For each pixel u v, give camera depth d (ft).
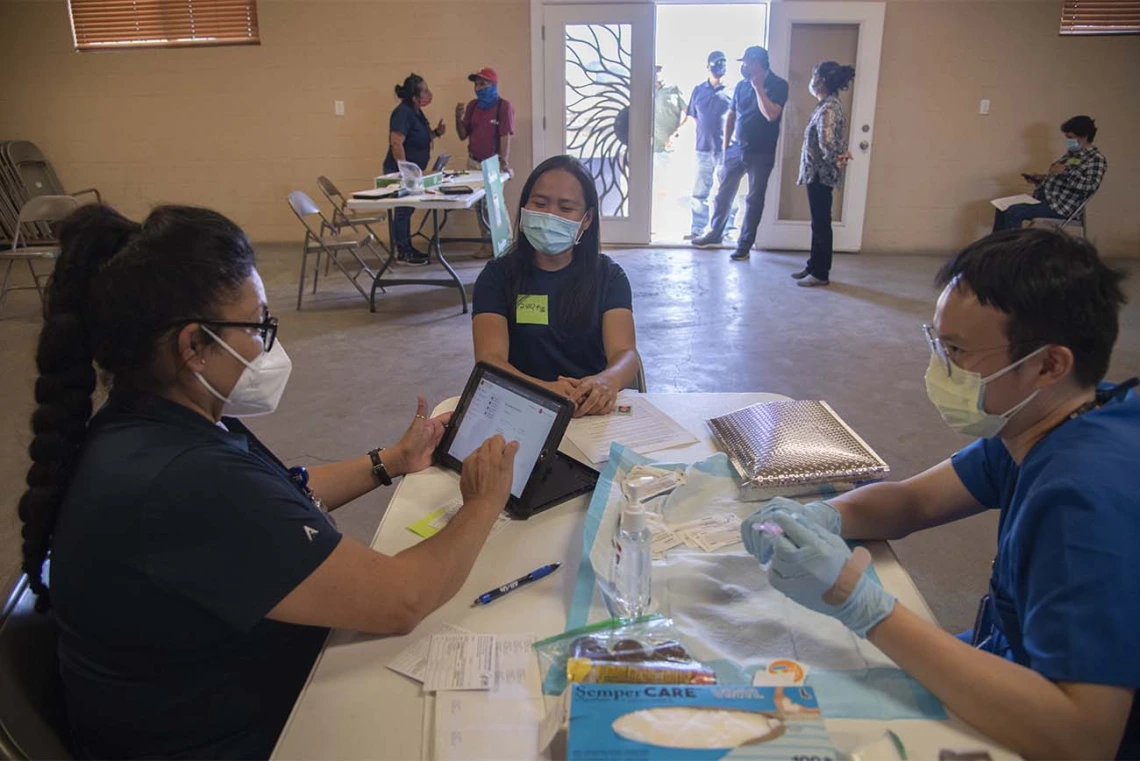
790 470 4.15
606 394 5.43
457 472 4.60
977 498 3.83
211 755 3.05
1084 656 2.49
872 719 2.75
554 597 3.50
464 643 3.19
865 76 19.81
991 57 19.62
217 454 2.89
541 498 4.26
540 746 2.69
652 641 3.04
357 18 20.83
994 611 3.31
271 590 2.82
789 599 3.39
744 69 18.89
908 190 20.93
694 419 5.34
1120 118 19.74
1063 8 19.11
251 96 21.71
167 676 2.93
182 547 2.73
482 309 6.47
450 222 22.81
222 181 22.54
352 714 2.87
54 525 2.90
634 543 3.29
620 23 20.03
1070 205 18.29
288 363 3.40
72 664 2.94
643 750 2.37
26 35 21.47
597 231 6.45
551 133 21.21
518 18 20.38
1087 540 2.57
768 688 2.57
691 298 17.01
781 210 21.57
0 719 2.72
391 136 19.25
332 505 4.47
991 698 2.60
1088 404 3.01
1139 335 14.08
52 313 2.97
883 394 11.66
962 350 2.99
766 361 13.10
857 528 3.83
